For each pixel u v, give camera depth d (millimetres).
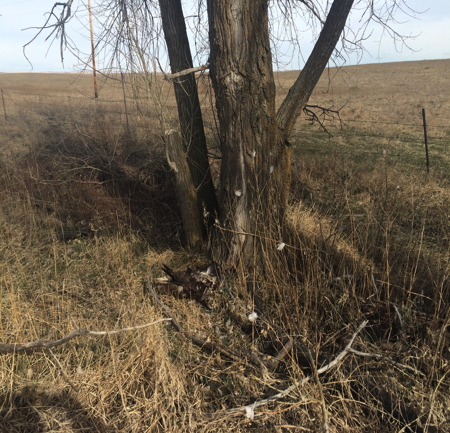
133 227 5410
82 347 2977
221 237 4082
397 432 2252
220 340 3201
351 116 15359
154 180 6684
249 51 3430
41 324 3232
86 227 5543
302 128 12656
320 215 5633
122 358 2855
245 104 3553
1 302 3375
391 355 2834
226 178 3863
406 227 5027
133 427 2268
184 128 4488
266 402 2355
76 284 4047
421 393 2512
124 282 4090
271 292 3643
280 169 3891
